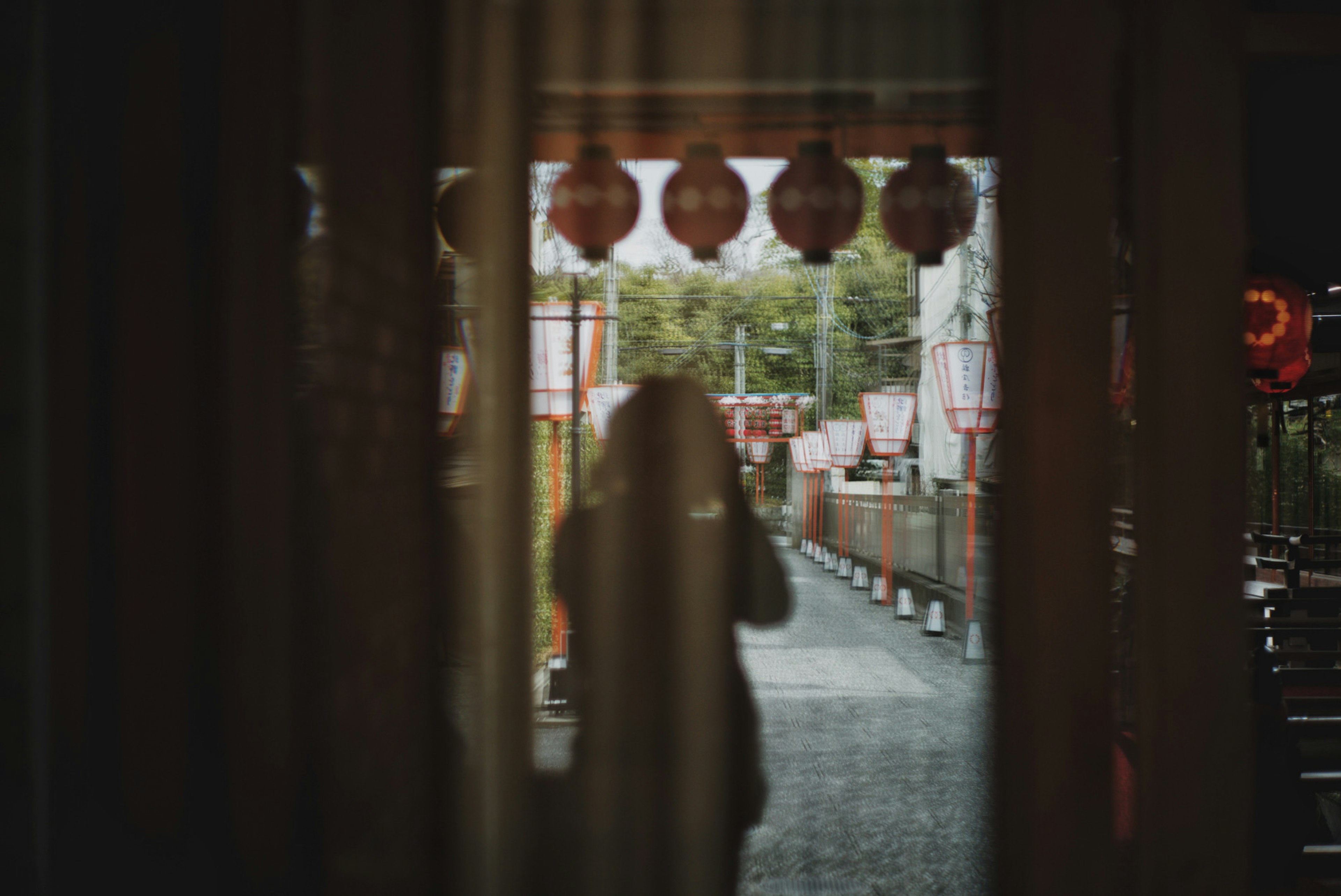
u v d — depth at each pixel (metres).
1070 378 1.75
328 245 1.73
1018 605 1.76
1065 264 1.75
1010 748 1.77
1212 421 1.76
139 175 1.67
